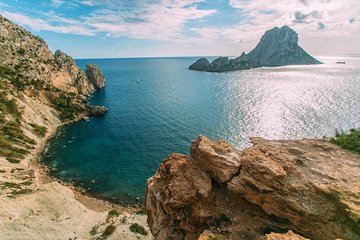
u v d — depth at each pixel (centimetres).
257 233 1936
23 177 5844
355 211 1600
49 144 8681
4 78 11344
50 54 17638
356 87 17662
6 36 14900
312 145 2461
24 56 14638
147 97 16262
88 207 5409
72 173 6838
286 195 1897
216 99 14825
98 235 4134
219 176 2259
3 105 8956
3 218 3753
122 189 6178
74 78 17462
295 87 18638
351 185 1811
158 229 2392
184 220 2228
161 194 2580
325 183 1858
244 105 13125
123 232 4234
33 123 9400
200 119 10844
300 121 10006
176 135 9212
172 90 18538
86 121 11381
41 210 4434
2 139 7325
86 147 8519
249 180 2042
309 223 1794
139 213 5084
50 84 13962
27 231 3744
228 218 2086
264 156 2198
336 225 1678
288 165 2050
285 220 1931
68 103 12275
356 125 9125
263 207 2011
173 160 2684
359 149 2269
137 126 10444
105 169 7075
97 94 17875
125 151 8150
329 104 12538
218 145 2512
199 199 2186
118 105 14312
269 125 9781
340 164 2092
